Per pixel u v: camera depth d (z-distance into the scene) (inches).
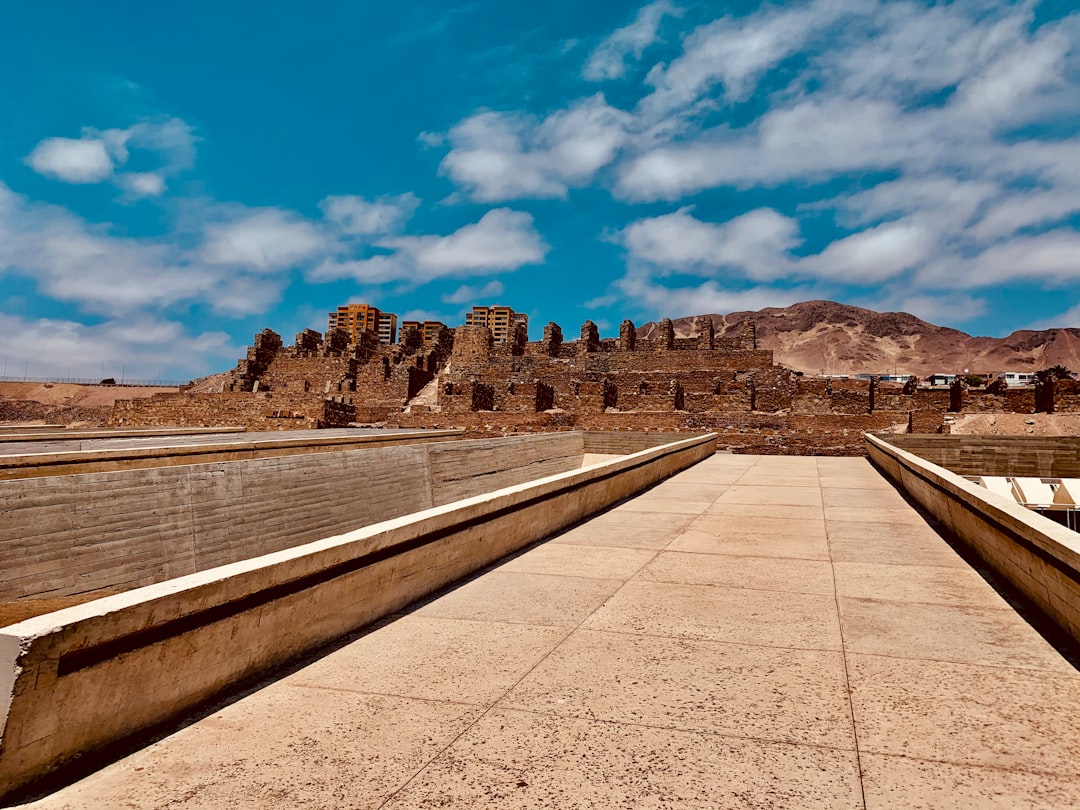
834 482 777.6
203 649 177.5
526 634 239.3
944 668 202.1
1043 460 1115.9
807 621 252.2
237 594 183.5
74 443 637.9
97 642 146.3
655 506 572.4
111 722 152.9
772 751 152.6
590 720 170.2
